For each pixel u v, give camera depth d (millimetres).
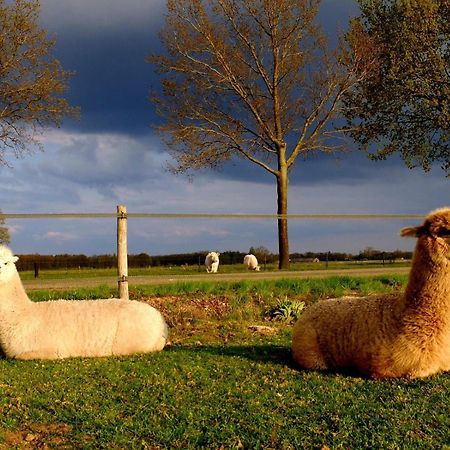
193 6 26672
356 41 27609
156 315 8344
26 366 7312
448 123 27109
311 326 6887
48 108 27516
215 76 27641
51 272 30641
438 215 6098
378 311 6398
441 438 4766
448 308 5992
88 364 7289
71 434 5039
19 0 26219
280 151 29391
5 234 26250
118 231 11930
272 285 15047
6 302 7695
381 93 27734
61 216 11625
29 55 26812
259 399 5730
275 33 27828
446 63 27016
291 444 4668
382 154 29031
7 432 5105
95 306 8078
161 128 28016
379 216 15359
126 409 5570
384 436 4754
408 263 31953
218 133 28438
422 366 6086
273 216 14180
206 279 16234
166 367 7133
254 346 8648
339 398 5691
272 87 29078
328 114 28984
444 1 27062
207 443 4750
